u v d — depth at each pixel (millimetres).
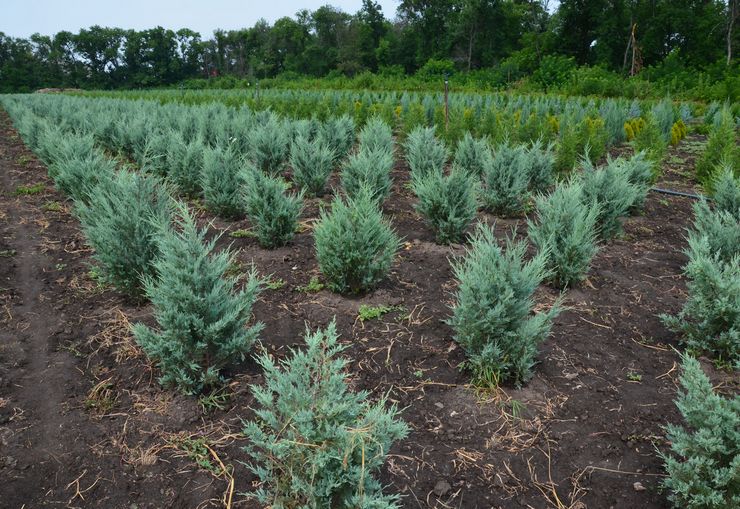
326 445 2328
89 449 3176
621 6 47125
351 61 70438
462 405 3586
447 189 6184
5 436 3258
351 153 11625
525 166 7566
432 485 2945
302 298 5008
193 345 3549
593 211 5246
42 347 4219
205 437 3262
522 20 64438
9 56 102500
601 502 2865
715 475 2631
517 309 3670
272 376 2744
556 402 3635
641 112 18109
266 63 85312
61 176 8109
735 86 24641
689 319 4699
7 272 5609
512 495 2900
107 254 4605
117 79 104000
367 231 4734
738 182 6648
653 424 3438
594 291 5297
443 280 5414
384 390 3730
